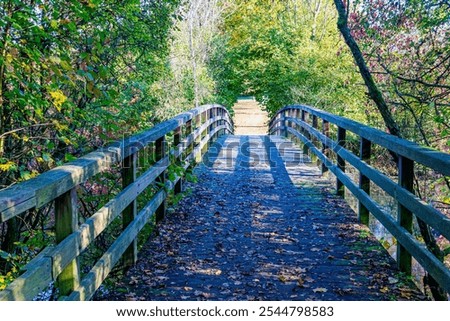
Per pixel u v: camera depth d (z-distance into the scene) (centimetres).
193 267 419
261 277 399
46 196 227
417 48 584
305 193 709
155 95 1180
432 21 560
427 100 533
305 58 1833
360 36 669
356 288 373
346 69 1642
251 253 456
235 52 2406
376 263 423
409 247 363
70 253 258
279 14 2347
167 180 568
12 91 394
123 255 414
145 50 753
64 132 490
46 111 512
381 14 600
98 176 495
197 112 849
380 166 841
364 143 539
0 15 367
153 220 574
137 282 383
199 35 2034
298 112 1281
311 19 2219
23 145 500
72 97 525
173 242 485
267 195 699
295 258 443
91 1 408
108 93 438
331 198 677
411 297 354
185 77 1741
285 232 521
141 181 432
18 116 458
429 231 473
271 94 2092
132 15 596
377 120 1002
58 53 409
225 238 501
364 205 521
